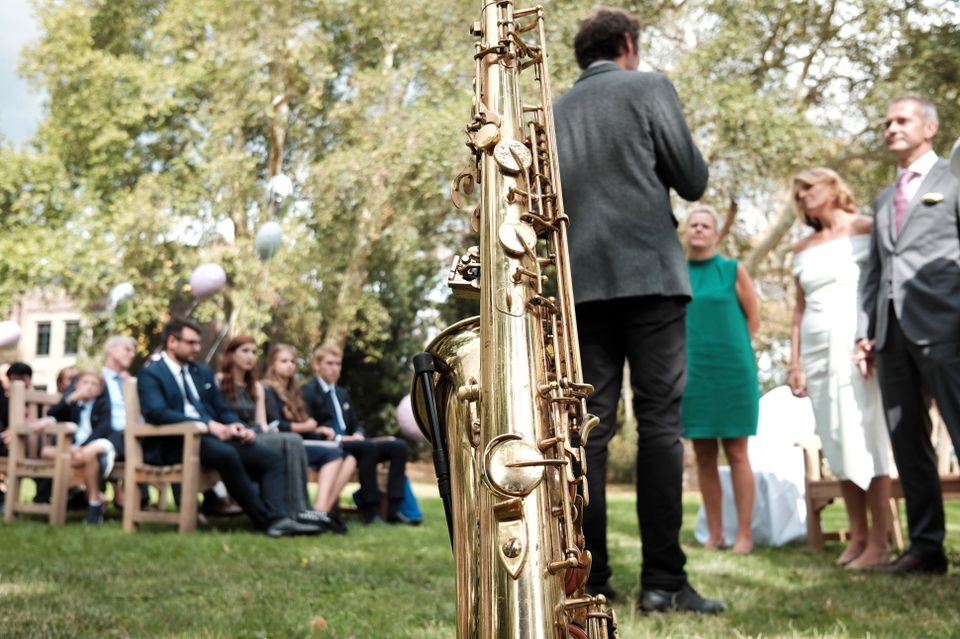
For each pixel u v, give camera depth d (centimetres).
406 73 1822
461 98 1672
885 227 468
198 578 395
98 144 2145
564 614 143
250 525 714
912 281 448
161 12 2394
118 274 2045
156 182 2108
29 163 2216
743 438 568
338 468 740
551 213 214
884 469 484
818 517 603
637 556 505
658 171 344
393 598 354
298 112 2250
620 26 360
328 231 2020
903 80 1545
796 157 1506
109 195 2258
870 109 1600
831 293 509
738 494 566
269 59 2025
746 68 1662
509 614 139
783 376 2073
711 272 586
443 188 1688
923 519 458
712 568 464
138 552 491
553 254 209
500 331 168
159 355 670
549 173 220
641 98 338
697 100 1498
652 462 332
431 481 2084
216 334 2428
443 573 426
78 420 798
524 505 148
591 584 332
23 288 2133
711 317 574
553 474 164
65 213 2222
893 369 463
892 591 391
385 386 2389
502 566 142
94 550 498
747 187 1569
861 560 482
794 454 639
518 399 161
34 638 264
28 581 377
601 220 333
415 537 618
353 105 1912
